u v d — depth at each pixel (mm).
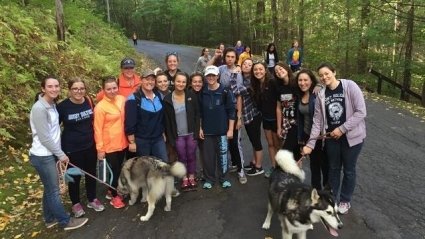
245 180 6027
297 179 4531
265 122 5938
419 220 4770
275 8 22828
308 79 4883
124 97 5652
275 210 4309
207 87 5590
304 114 5105
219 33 37219
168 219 5062
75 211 5172
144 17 50938
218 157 5871
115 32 23500
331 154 4750
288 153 4621
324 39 19953
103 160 5215
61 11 11094
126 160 5730
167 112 5555
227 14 36750
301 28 22219
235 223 4871
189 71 17750
